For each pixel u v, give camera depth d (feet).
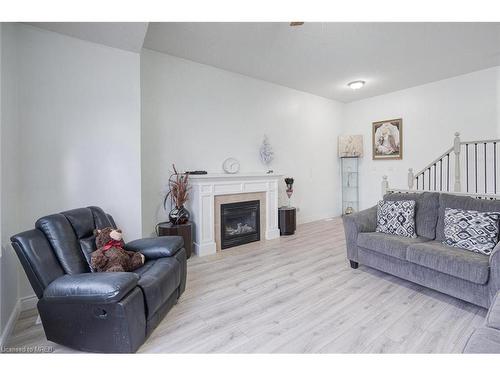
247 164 15.06
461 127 15.06
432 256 7.33
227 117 14.08
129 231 9.25
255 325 6.33
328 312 6.88
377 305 7.21
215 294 7.96
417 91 16.84
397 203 9.64
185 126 12.54
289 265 10.32
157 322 6.13
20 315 6.90
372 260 9.20
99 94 8.58
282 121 16.79
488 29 9.81
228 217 12.82
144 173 11.33
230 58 12.41
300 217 18.31
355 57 12.40
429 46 11.28
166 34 10.02
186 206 12.41
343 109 20.88
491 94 13.94
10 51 6.82
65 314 5.16
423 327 6.16
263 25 9.40
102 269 6.33
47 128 7.68
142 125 11.21
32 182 7.45
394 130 18.02
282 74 14.64
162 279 6.18
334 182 20.54
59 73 7.85
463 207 8.31
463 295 6.86
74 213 6.90
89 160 8.44
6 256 6.23
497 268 6.13
